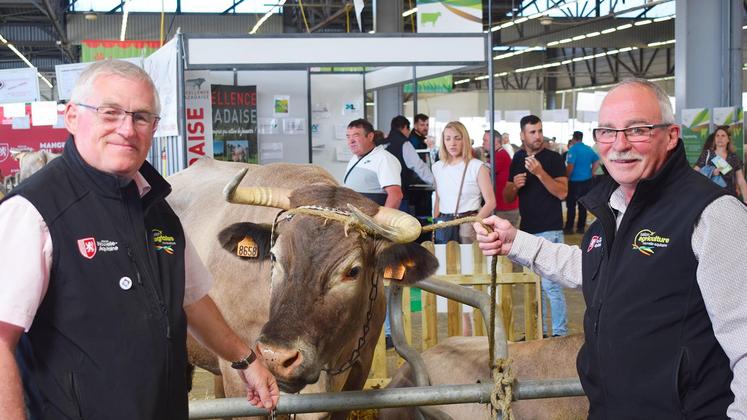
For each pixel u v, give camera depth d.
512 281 6.03
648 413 2.34
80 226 1.98
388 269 3.33
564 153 23.70
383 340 5.77
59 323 1.94
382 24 18.27
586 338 2.56
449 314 6.08
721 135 11.73
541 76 46.31
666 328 2.30
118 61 2.12
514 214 9.23
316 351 3.12
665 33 33.50
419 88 19.17
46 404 1.93
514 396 2.84
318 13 31.75
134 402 1.98
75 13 33.50
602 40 34.62
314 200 3.38
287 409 2.75
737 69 14.09
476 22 11.81
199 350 4.40
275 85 12.20
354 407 2.79
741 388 2.15
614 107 2.43
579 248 2.94
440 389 2.83
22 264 1.89
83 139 2.05
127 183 2.09
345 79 13.58
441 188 7.20
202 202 4.79
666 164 2.34
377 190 6.84
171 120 8.45
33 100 14.91
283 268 3.25
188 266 2.43
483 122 33.34
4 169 14.44
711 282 2.20
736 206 2.25
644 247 2.35
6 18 33.78
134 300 2.02
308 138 12.36
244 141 11.34
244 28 34.38
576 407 3.32
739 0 14.06
